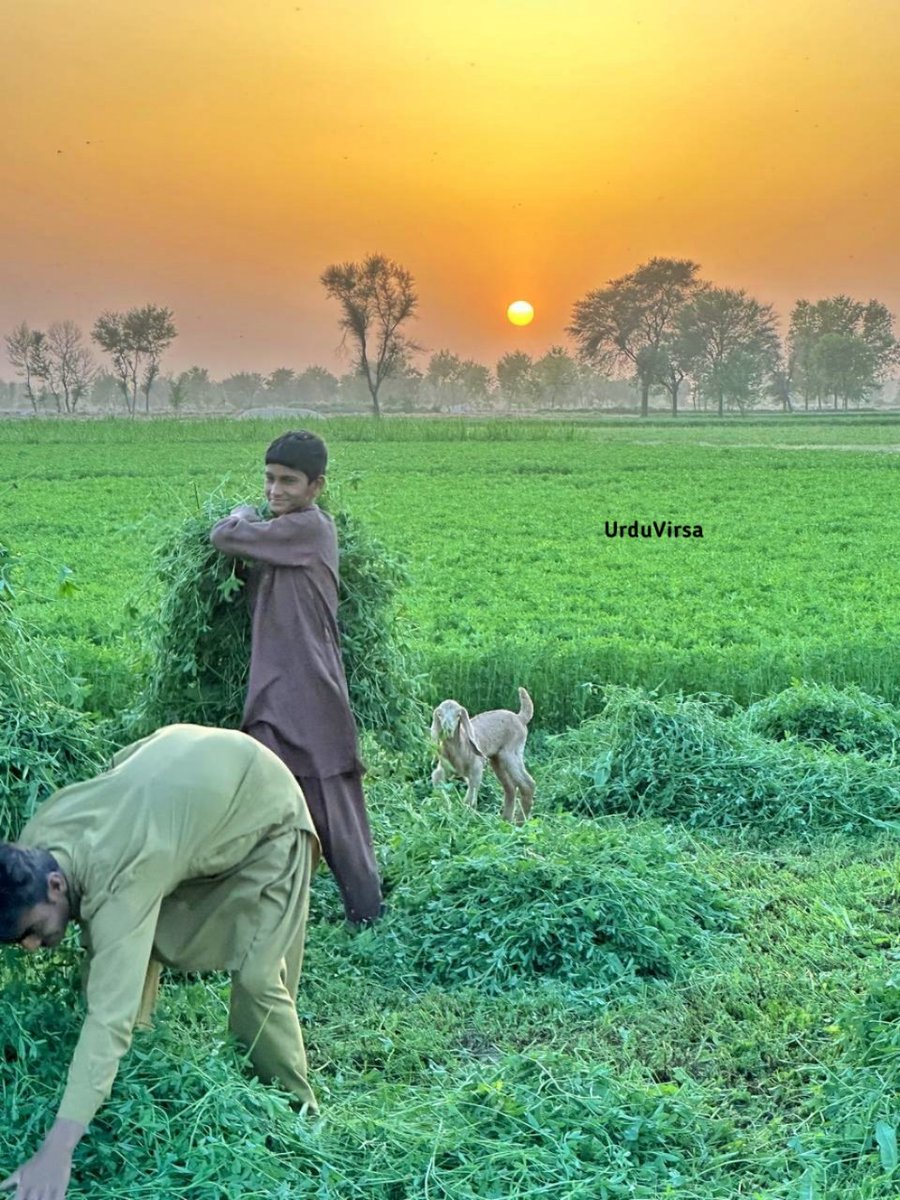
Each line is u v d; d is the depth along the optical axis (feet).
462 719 30.07
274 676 22.41
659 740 32.83
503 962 21.79
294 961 17.24
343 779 22.88
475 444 205.46
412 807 28.19
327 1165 14.74
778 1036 19.49
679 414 498.28
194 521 24.44
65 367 474.08
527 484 131.03
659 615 55.42
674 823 30.96
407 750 25.63
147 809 14.28
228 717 24.12
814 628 52.08
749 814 30.73
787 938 23.48
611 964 21.67
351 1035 19.70
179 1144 14.20
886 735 36.09
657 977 21.98
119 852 13.89
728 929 24.03
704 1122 16.55
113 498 105.50
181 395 447.42
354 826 22.97
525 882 23.41
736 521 98.17
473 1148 15.53
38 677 19.21
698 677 42.19
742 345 469.16
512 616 54.54
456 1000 20.86
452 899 23.40
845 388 519.60
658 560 75.92
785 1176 15.56
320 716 22.49
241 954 15.93
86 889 13.79
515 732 31.86
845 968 22.16
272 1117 15.30
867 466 158.51
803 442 223.10
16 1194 12.26
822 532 92.43
